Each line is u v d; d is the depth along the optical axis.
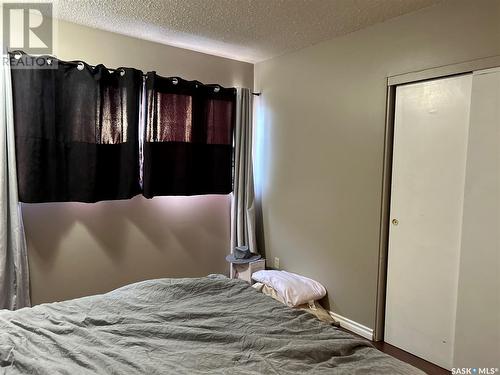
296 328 1.50
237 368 1.21
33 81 2.32
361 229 2.62
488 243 1.93
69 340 1.35
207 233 3.40
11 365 1.19
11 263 2.35
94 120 2.56
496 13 1.88
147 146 2.79
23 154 2.32
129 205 2.92
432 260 2.24
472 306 2.01
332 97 2.80
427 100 2.23
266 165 3.49
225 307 1.69
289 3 2.21
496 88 1.89
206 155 3.20
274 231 3.43
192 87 3.03
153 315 1.57
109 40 2.75
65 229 2.63
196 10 2.34
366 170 2.56
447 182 2.15
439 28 2.12
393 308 2.48
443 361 2.20
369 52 2.52
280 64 3.29
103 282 2.83
